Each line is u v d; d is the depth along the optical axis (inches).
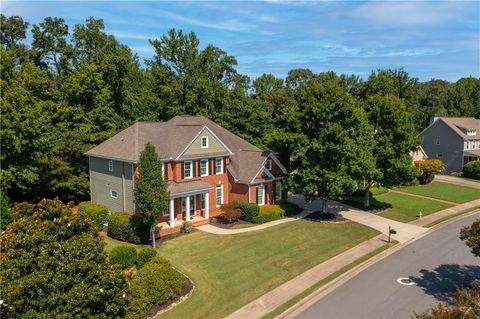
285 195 1521.9
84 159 1614.2
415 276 904.3
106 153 1323.8
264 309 739.4
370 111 1472.7
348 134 1273.4
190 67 2021.4
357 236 1183.6
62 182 1465.3
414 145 1451.8
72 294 504.4
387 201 1659.7
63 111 1635.1
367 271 932.6
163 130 1391.5
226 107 2137.1
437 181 2171.5
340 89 1294.3
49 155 1435.8
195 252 1018.7
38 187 1465.3
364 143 1330.0
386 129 1453.0
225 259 973.8
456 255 1044.5
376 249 1083.3
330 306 756.0
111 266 596.7
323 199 1373.0
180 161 1289.4
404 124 1445.6
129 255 895.1
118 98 1940.2
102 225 1232.8
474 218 1449.3
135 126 1364.4
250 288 824.9
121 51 1847.9
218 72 2347.4
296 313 728.3
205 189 1284.4
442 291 822.5
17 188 1473.9
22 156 1330.0
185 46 2042.3
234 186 1423.5
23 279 483.5
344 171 1256.8
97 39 1814.7
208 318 702.5
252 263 953.5
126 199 1269.7
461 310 461.7
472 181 2181.3
